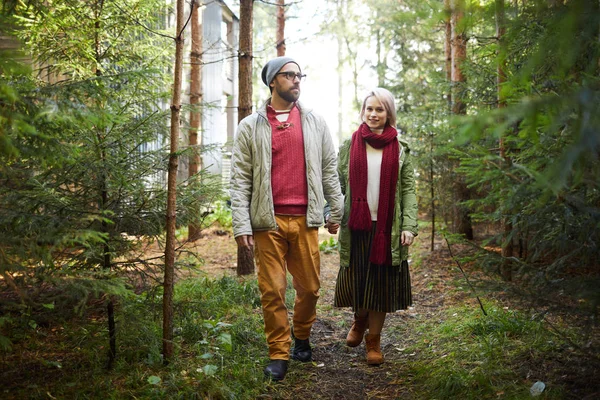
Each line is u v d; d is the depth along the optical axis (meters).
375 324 3.26
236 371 2.91
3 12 2.52
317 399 2.78
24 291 2.09
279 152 3.06
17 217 2.18
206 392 2.62
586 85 1.78
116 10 3.38
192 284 4.90
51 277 2.14
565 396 2.34
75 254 2.74
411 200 3.27
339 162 3.50
